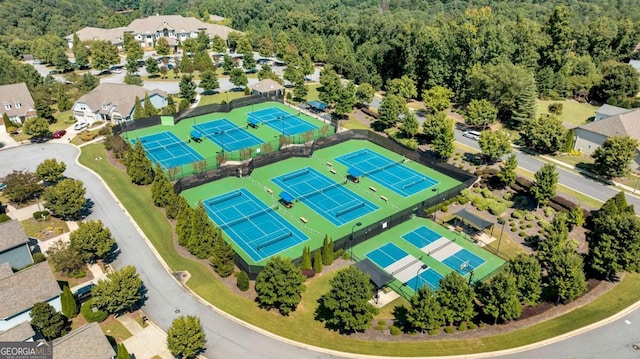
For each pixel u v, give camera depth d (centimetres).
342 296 5022
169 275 6191
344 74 15488
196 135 10250
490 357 4934
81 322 5347
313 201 8119
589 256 6191
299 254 6700
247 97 12444
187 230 6619
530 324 5378
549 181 7462
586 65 13900
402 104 10712
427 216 7644
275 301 5494
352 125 11294
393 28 15975
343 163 9500
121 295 5206
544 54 13512
